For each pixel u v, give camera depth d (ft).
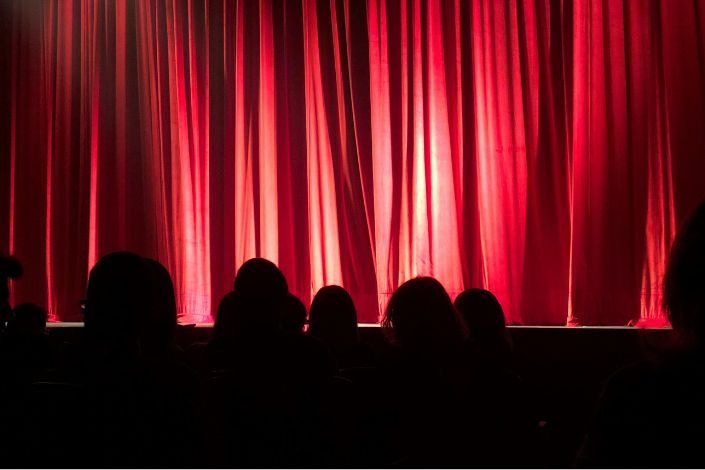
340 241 14.70
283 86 15.15
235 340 5.16
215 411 5.26
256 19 15.34
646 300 13.34
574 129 13.88
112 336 3.91
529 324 13.79
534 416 6.57
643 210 13.47
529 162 13.99
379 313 14.29
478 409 4.76
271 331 5.14
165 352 4.49
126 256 4.06
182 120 15.28
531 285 13.85
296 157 15.07
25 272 15.62
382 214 14.40
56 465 4.12
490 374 5.19
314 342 5.49
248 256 14.84
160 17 15.57
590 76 13.80
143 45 15.56
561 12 14.06
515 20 14.26
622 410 2.50
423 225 14.30
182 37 15.43
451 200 14.28
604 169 13.67
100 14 15.78
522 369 12.41
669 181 13.50
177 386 3.94
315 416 5.36
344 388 5.88
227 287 14.88
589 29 13.93
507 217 14.10
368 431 6.02
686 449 2.35
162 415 3.88
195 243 15.10
